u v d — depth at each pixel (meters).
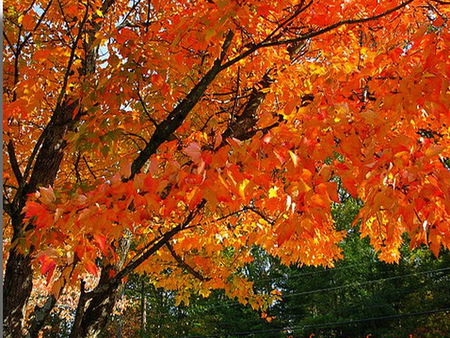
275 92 3.37
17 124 3.88
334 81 2.29
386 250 5.24
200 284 5.98
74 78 3.19
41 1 3.49
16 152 4.26
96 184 2.89
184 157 2.96
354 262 21.42
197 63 3.59
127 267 3.51
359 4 3.18
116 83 2.80
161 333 25.06
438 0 2.64
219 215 4.99
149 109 3.47
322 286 22.59
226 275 5.79
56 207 2.21
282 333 23.02
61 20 3.61
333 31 3.34
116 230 2.24
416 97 2.02
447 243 2.17
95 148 2.78
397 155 1.96
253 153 2.04
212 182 1.98
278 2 2.72
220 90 4.15
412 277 20.11
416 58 2.33
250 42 3.47
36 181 3.49
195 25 2.57
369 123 2.01
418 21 3.26
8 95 3.57
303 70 3.23
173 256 5.11
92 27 3.66
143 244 4.96
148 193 2.12
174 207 2.16
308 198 2.00
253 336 23.78
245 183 2.10
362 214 2.35
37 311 3.56
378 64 2.33
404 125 2.54
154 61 2.74
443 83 1.97
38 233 2.28
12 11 3.59
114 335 22.77
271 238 4.67
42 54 3.02
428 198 2.05
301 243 4.92
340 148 2.10
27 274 3.40
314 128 2.09
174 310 27.08
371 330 19.67
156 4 3.61
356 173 2.26
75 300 12.69
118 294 4.13
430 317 18.67
